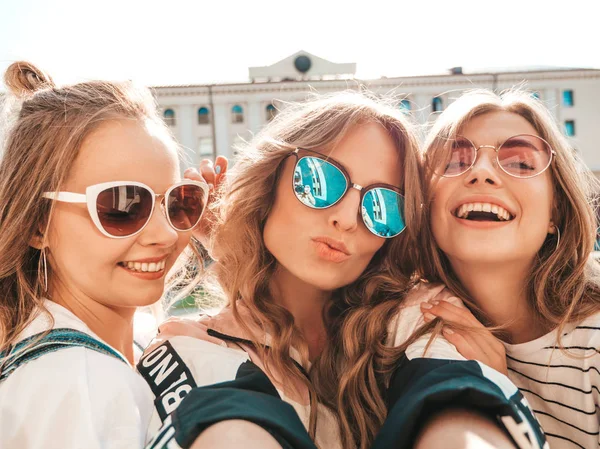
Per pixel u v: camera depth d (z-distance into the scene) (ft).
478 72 125.70
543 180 5.46
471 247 5.38
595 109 128.57
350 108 5.37
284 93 127.95
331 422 5.09
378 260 6.00
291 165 5.40
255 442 2.53
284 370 4.98
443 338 4.82
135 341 6.00
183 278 6.83
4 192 4.62
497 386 3.14
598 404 5.20
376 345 5.21
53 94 4.84
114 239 4.51
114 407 3.74
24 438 3.53
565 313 5.43
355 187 5.14
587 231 5.64
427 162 5.83
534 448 2.61
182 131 127.85
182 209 5.13
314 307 5.89
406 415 2.85
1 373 3.94
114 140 4.60
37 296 4.55
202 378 4.28
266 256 5.64
